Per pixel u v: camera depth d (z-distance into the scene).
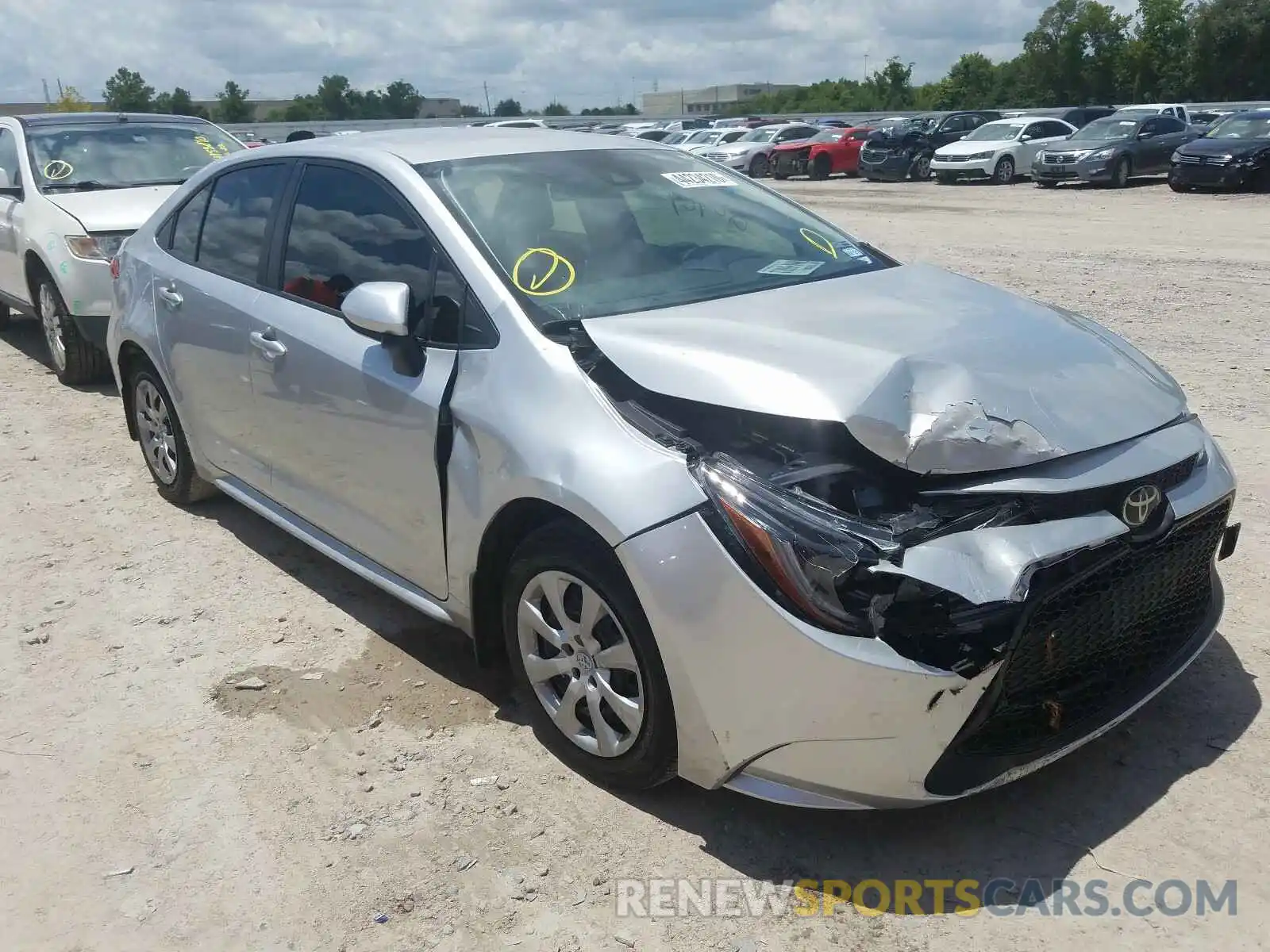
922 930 2.65
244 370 4.36
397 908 2.79
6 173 8.11
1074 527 2.69
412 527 3.62
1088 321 3.77
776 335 3.13
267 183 4.51
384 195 3.88
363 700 3.73
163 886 2.90
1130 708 2.98
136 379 5.44
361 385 3.69
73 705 3.77
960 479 2.72
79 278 7.29
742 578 2.65
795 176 30.59
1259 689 3.55
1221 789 3.08
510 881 2.87
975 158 25.12
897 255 13.14
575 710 3.22
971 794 2.72
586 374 3.12
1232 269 11.22
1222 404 6.45
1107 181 22.31
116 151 8.41
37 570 4.85
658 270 3.70
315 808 3.18
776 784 2.76
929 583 2.53
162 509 5.54
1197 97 60.03
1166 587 3.03
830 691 2.57
